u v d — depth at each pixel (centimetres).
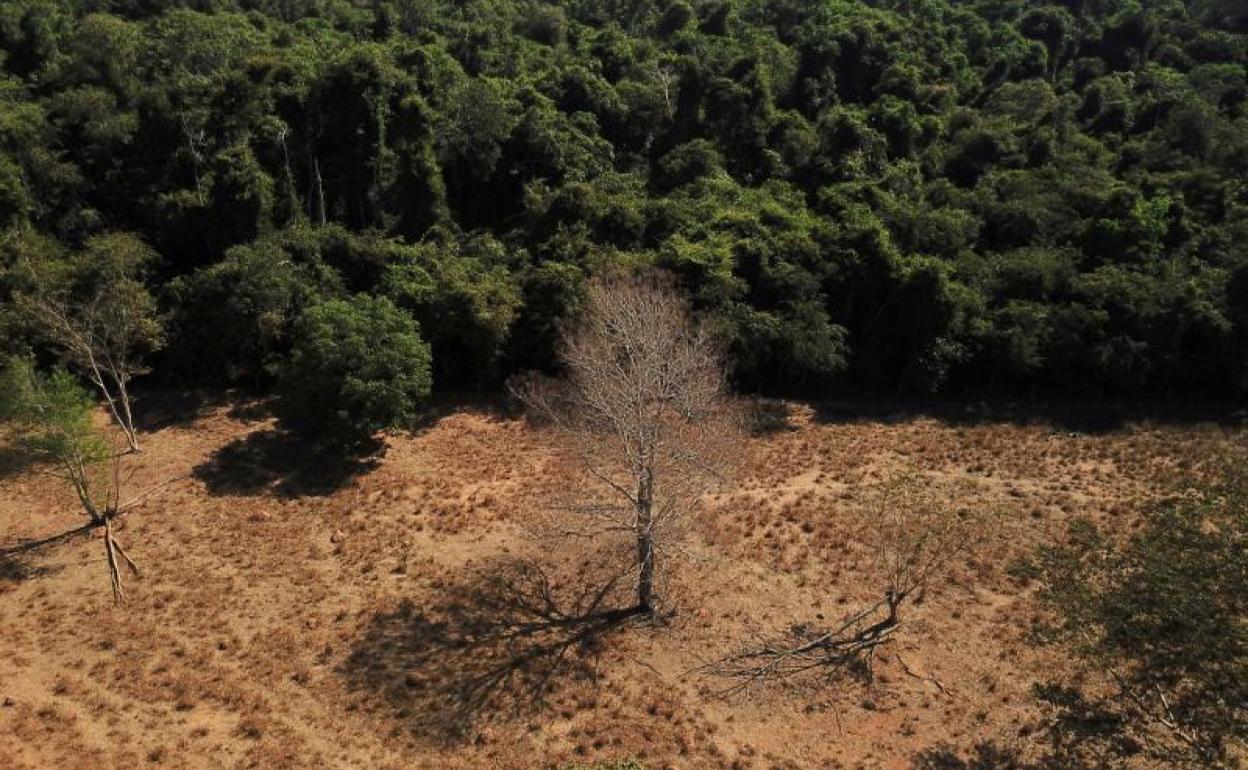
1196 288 4709
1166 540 2084
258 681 2591
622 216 5019
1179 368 4800
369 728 2414
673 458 2836
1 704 2464
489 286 4619
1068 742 2352
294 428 4297
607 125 6016
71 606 2928
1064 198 5397
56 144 4966
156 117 5041
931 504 3553
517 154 5484
